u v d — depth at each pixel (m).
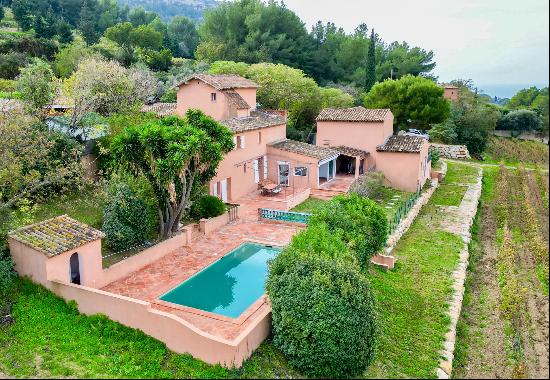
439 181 42.28
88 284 17.97
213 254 22.48
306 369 13.48
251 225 27.00
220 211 26.69
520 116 73.56
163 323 14.42
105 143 28.75
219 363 13.52
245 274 20.77
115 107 35.03
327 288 13.80
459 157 56.69
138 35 80.06
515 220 31.16
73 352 13.87
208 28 78.69
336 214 19.98
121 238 21.03
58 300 16.28
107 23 100.12
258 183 35.59
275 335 14.53
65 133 27.36
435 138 61.66
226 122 33.16
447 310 17.73
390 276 20.55
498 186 41.62
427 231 27.28
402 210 29.66
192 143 21.30
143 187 22.38
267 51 71.94
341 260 15.38
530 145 65.75
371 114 39.72
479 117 61.59
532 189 38.94
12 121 21.19
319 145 41.28
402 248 24.25
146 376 12.96
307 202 32.28
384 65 82.75
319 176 38.59
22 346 14.02
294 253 15.73
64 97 32.41
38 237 17.02
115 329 15.12
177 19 112.75
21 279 17.03
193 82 37.97
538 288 20.73
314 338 13.21
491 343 16.39
